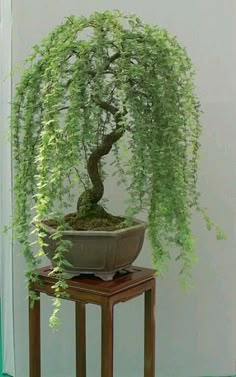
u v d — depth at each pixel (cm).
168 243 149
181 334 207
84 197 159
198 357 208
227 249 203
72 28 138
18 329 203
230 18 194
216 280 204
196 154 159
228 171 200
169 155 140
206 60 195
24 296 201
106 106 141
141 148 137
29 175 147
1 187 202
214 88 196
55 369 206
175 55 141
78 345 183
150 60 138
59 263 137
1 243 208
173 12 192
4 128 196
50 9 190
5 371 208
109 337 141
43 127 138
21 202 149
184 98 144
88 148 152
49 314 203
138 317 206
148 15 191
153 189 142
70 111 132
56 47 136
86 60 134
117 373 207
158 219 142
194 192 157
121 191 194
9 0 188
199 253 202
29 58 148
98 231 142
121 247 146
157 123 140
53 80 133
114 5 190
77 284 145
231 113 198
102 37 136
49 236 143
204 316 206
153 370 163
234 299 206
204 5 193
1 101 196
